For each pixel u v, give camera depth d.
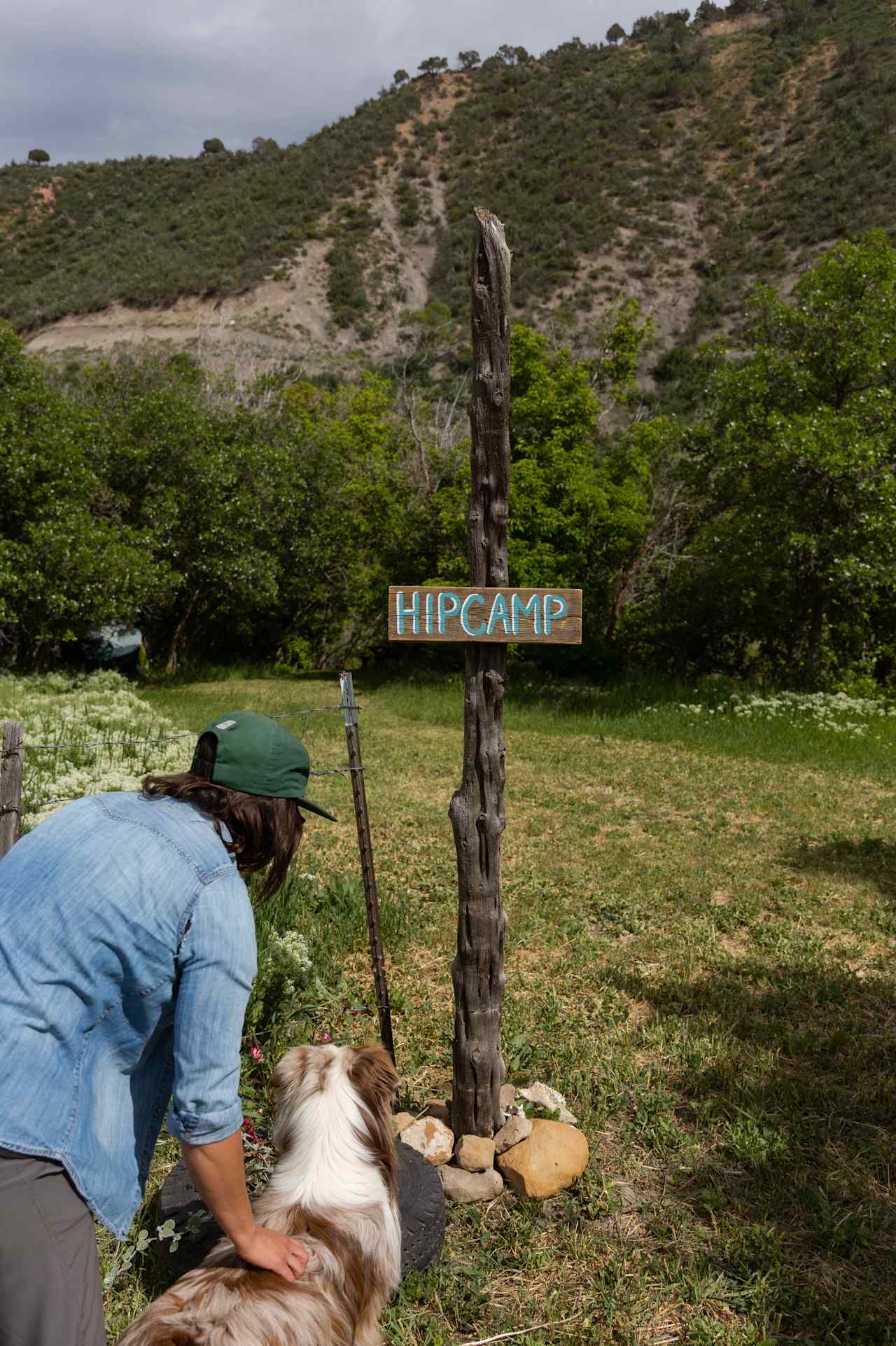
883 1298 2.94
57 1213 1.67
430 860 7.62
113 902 1.71
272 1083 2.36
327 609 26.48
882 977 5.41
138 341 72.88
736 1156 3.65
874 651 19.95
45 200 108.69
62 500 18.50
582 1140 3.58
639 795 10.21
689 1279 3.00
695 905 6.60
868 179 82.38
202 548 21.45
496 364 3.29
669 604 21.86
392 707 17.30
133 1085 1.87
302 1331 1.81
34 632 18.80
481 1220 3.30
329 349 78.75
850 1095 4.07
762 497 17.39
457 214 99.25
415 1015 4.84
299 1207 2.05
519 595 3.32
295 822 2.03
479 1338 2.81
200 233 97.19
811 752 12.38
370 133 115.06
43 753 8.49
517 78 123.44
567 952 5.80
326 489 24.19
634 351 23.00
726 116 102.44
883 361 17.17
